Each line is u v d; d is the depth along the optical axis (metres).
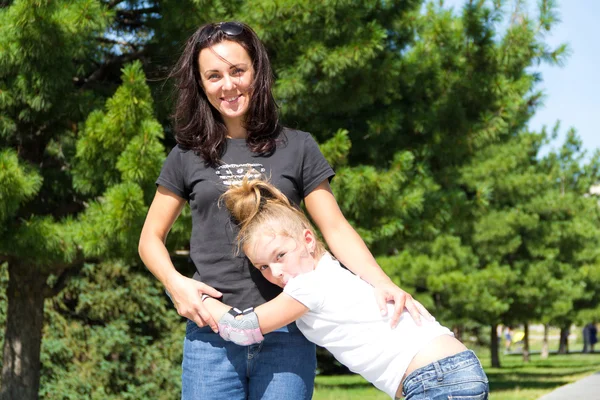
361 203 8.65
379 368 2.96
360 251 3.11
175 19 7.67
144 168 6.86
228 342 2.98
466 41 9.95
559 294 21.75
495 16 9.92
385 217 8.89
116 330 11.80
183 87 3.11
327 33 8.22
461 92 9.96
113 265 11.90
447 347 2.94
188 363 3.05
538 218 21.20
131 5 8.43
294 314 2.88
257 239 2.89
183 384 3.09
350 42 8.06
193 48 3.07
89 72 8.82
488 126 9.99
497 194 20.58
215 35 3.04
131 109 6.94
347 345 2.97
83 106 7.50
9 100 7.18
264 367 2.99
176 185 3.09
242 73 3.03
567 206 21.75
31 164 7.71
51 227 7.19
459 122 9.89
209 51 3.02
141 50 8.72
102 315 11.98
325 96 8.57
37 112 7.54
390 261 16.70
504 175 19.88
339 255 3.12
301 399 3.01
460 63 9.99
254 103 3.05
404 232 9.54
